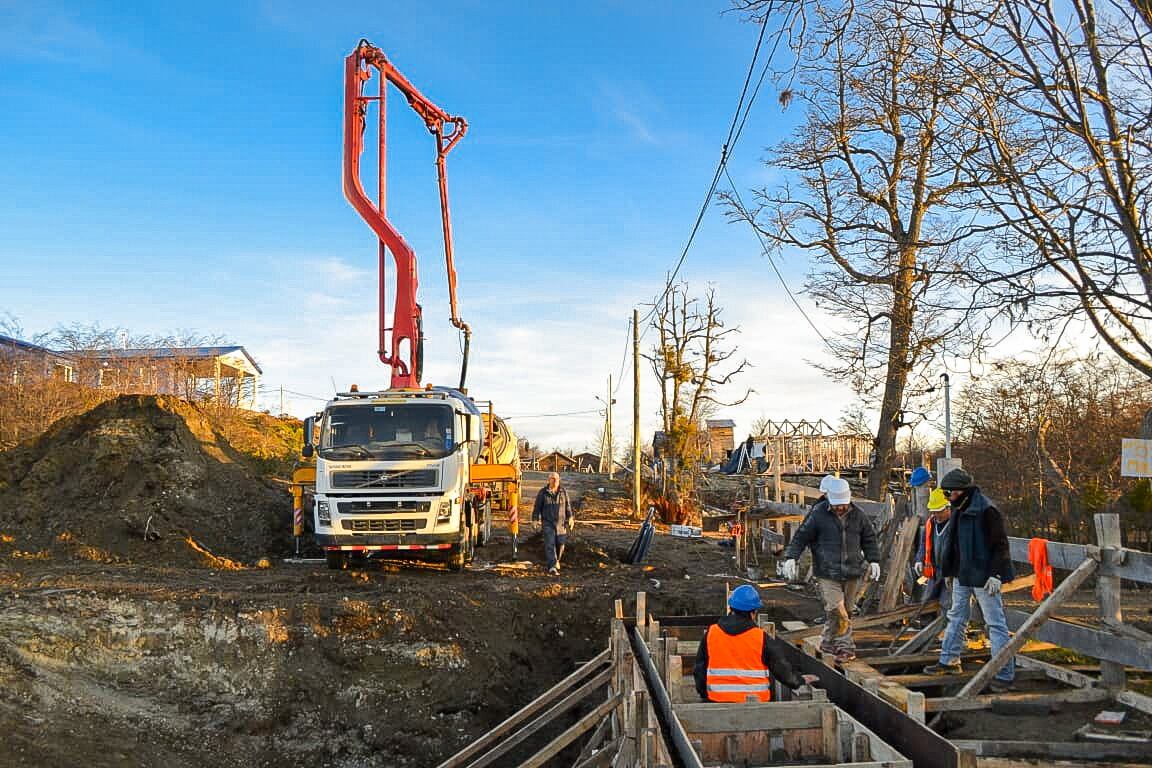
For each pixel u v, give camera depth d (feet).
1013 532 60.18
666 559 59.57
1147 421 42.73
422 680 35.60
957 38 36.68
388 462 45.96
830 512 28.99
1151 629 31.24
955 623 26.17
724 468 134.92
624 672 25.25
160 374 98.63
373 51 57.00
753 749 19.77
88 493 51.98
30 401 81.51
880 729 19.29
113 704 32.27
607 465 201.16
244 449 84.69
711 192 55.83
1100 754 19.86
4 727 28.60
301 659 35.09
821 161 63.05
